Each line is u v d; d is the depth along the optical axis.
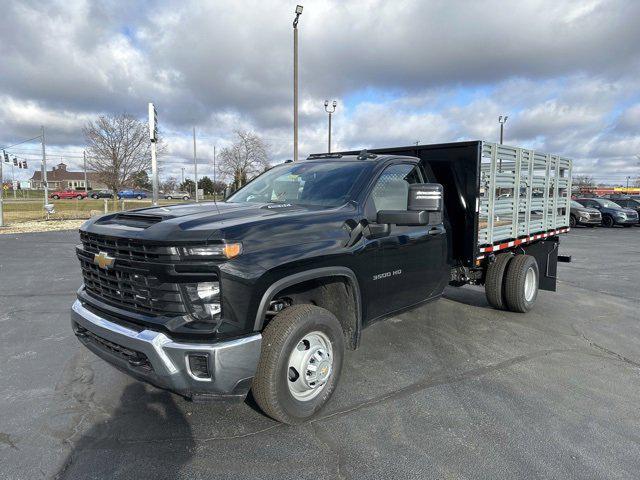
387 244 3.96
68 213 29.58
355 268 3.58
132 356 2.92
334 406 3.52
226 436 3.08
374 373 4.15
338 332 3.41
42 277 8.52
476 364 4.40
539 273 6.96
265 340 3.02
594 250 14.23
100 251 3.13
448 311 6.32
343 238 3.47
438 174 5.28
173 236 2.69
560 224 7.48
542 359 4.57
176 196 74.12
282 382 3.03
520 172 5.99
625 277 9.38
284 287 2.98
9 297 6.93
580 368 4.35
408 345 4.91
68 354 4.52
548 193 6.88
